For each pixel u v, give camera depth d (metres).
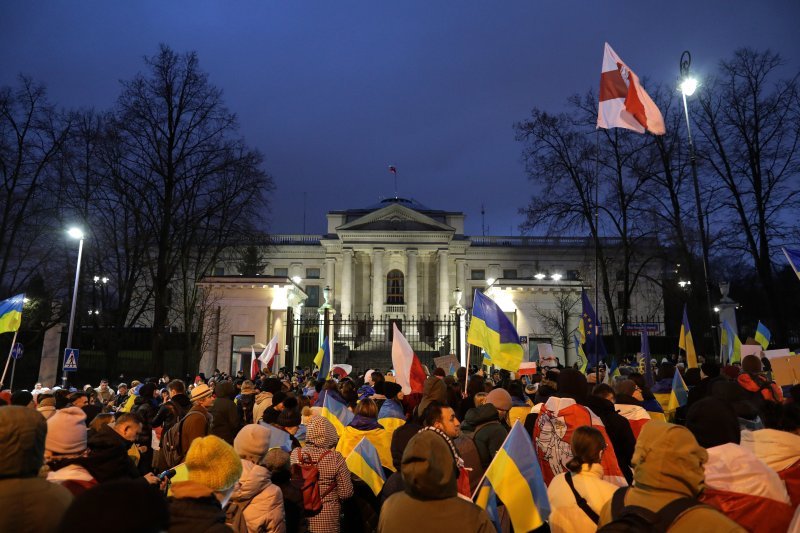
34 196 34.66
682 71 17.84
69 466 4.44
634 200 31.81
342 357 43.94
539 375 14.99
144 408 9.48
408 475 3.49
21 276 35.16
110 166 32.56
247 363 32.41
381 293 67.31
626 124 14.79
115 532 2.06
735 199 28.98
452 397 9.20
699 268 36.84
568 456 5.82
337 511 6.41
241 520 5.14
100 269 39.47
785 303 43.53
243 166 34.31
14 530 2.90
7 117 33.25
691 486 3.10
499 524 4.94
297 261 75.69
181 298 45.03
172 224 33.88
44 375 29.44
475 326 10.58
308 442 6.54
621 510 3.27
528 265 74.00
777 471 4.53
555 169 33.69
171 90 33.22
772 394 9.27
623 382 7.93
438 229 68.19
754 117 28.41
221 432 7.86
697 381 11.42
